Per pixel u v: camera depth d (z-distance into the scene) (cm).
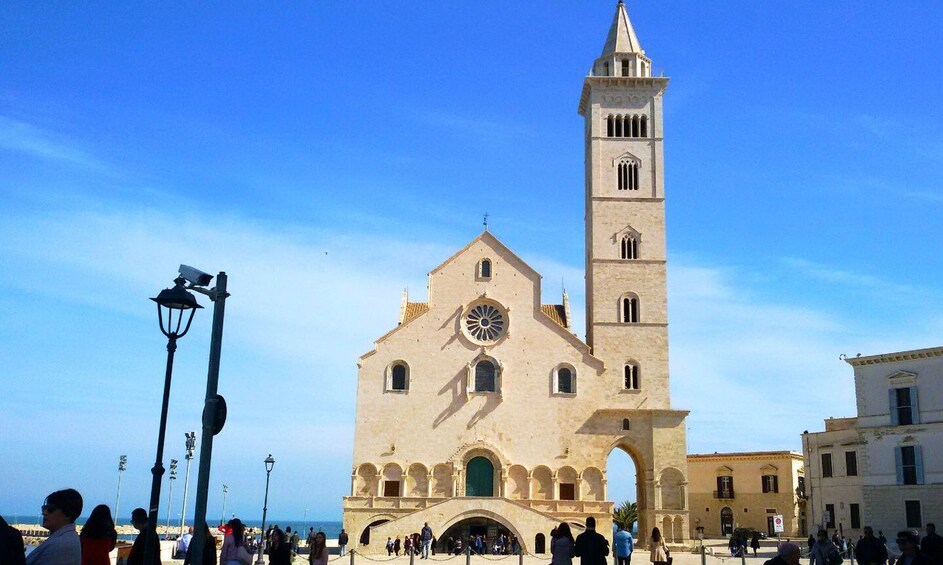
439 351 9956
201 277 2498
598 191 10656
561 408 9825
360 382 9844
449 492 9575
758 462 12825
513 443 9712
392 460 9638
